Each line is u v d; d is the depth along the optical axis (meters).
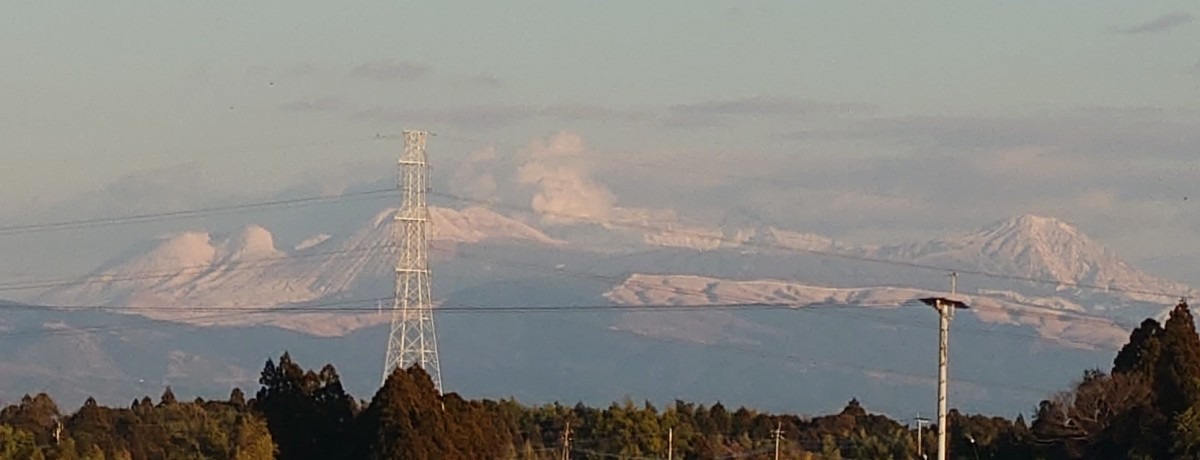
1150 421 180.62
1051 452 186.00
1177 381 183.25
